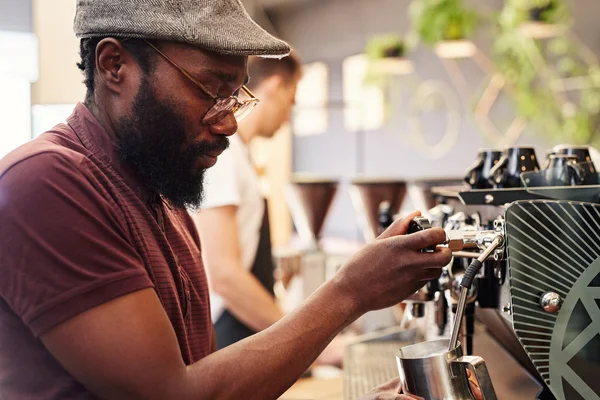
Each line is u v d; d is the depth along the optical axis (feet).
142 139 3.58
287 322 3.48
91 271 3.17
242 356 3.35
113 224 3.37
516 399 4.03
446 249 3.50
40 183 3.24
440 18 16.02
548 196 3.98
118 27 3.47
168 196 3.70
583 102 17.07
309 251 11.00
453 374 3.17
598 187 3.93
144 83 3.52
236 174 7.39
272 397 3.40
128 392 3.14
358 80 27.50
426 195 9.25
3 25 8.27
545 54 17.81
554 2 14.55
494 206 4.11
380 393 3.47
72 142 3.65
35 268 3.15
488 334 5.59
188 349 3.82
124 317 3.16
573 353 3.34
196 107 3.55
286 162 21.33
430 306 5.20
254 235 7.88
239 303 7.23
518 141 19.12
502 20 16.72
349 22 28.32
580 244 3.32
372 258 3.51
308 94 30.19
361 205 10.60
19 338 3.40
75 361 3.14
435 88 23.86
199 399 3.23
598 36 17.26
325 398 6.47
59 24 8.50
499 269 3.67
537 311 3.36
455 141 23.24
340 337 9.03
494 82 19.06
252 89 7.78
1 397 3.45
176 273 3.85
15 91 8.43
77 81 8.59
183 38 3.41
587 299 3.32
